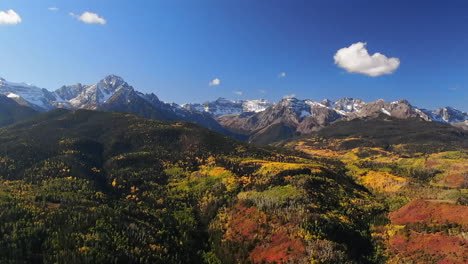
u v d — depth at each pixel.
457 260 187.38
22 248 179.12
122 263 182.25
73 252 178.12
